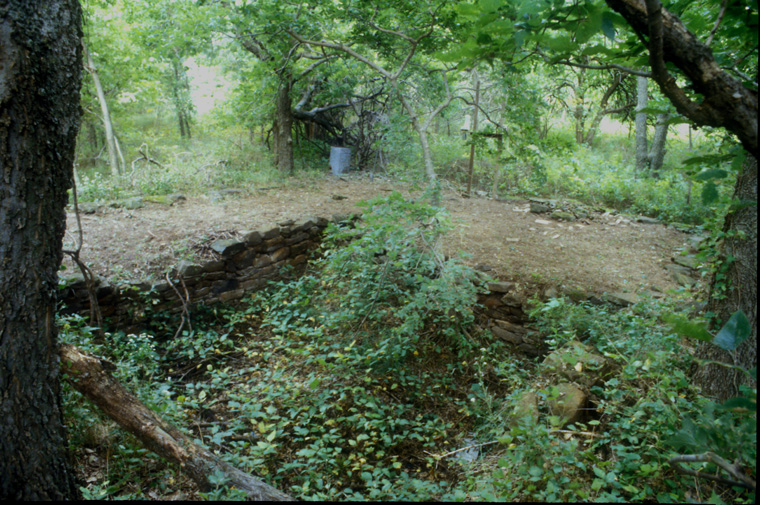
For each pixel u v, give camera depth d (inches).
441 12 215.0
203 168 349.4
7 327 77.7
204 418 150.8
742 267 118.2
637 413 109.5
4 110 73.4
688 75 56.0
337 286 215.0
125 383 136.3
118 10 416.2
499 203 349.4
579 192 358.9
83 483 105.6
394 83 238.1
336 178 408.5
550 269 225.8
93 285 165.3
